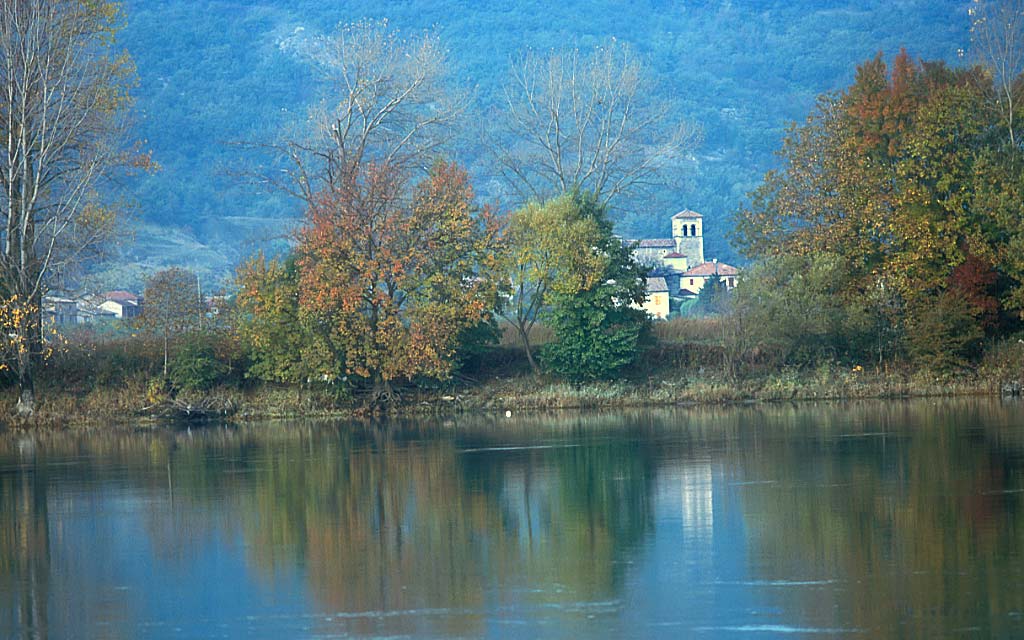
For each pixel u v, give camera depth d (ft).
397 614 239.09
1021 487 356.59
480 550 295.48
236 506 371.15
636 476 410.52
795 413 644.27
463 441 546.26
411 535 316.81
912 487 363.97
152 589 266.16
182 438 607.78
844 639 215.51
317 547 305.12
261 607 247.91
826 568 265.75
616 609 238.48
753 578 258.98
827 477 391.04
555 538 307.58
